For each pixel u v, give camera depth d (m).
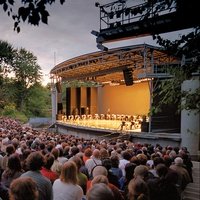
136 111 34.62
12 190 2.71
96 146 10.92
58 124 36.72
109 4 6.38
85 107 39.12
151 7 3.93
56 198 4.24
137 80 31.81
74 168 4.38
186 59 4.12
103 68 30.19
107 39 7.50
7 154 6.78
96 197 2.25
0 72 68.94
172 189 4.95
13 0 2.95
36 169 4.12
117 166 6.43
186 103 4.57
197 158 17.36
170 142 19.23
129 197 3.52
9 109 64.88
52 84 39.91
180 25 4.07
